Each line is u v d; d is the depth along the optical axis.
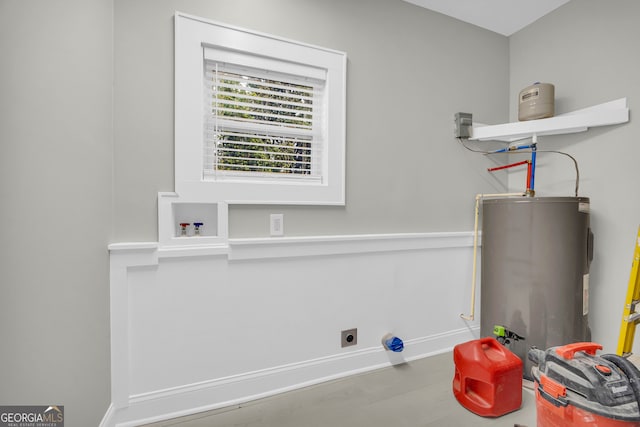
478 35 2.21
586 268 1.70
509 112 2.31
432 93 2.04
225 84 1.53
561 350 1.15
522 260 1.74
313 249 1.67
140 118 1.35
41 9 0.91
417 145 1.99
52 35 0.95
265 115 1.60
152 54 1.36
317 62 1.66
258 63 1.55
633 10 1.65
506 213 1.80
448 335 2.10
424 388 1.64
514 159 2.28
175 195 1.39
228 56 1.49
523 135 2.02
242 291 1.53
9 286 0.80
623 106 1.69
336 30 1.73
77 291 1.05
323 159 1.73
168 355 1.40
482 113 2.22
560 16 2.00
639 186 1.64
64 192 0.99
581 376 1.06
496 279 1.86
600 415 0.98
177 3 1.40
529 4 1.98
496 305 1.86
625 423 0.95
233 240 1.49
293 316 1.65
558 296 1.65
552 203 1.65
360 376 1.77
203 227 1.54
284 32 1.60
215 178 1.52
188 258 1.43
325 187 1.70
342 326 1.77
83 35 1.08
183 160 1.41
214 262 1.48
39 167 0.90
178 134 1.39
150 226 1.37
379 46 1.86
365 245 1.81
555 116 2.01
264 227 1.58
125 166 1.33
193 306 1.44
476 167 2.21
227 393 1.50
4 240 0.79
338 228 1.76
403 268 1.95
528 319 1.72
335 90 1.71
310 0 1.66
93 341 1.14
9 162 0.81
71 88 1.02
